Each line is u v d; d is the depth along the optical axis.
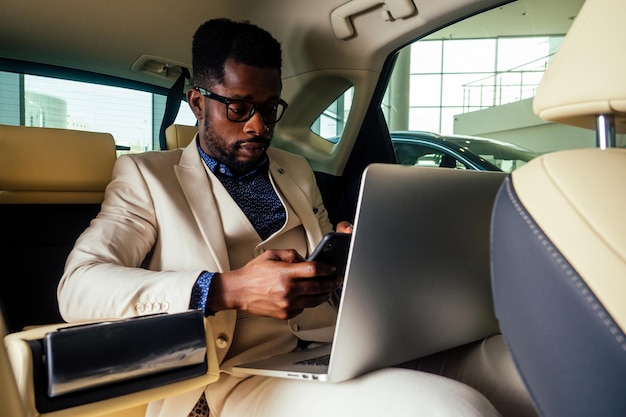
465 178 0.97
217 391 1.05
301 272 0.89
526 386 0.64
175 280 0.92
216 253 1.14
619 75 0.57
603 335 0.51
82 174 1.54
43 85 2.06
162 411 1.01
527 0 1.77
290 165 1.53
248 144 1.27
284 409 0.93
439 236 0.94
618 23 0.58
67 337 0.60
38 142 1.48
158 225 1.19
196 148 1.33
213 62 1.25
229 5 1.89
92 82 2.15
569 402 0.56
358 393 0.88
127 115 2.24
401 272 0.89
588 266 0.52
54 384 0.58
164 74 2.17
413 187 0.87
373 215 0.81
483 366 1.12
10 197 1.43
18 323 1.40
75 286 0.96
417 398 0.82
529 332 0.59
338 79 2.19
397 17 1.83
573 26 0.63
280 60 1.32
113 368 0.62
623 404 0.51
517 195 0.60
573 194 0.55
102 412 0.60
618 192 0.53
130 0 1.75
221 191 1.26
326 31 2.00
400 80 2.25
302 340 1.23
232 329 1.08
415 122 2.80
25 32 1.80
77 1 1.71
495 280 0.65
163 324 0.67
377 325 0.88
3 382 0.48
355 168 2.31
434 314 0.99
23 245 1.46
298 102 2.29
